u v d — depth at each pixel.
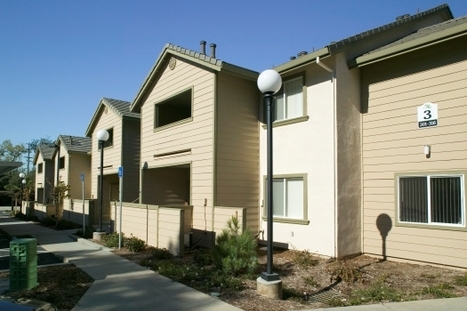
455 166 8.72
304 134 11.12
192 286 7.22
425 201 9.25
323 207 10.38
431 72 9.29
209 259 9.10
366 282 7.68
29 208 26.36
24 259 6.91
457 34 8.52
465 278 7.57
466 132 8.59
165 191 16.03
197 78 12.64
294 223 11.21
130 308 5.86
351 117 10.52
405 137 9.72
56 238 14.74
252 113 12.79
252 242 8.08
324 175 10.41
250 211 12.35
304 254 10.10
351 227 10.29
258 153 12.82
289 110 11.83
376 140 10.37
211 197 11.50
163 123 15.29
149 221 11.88
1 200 50.75
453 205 8.74
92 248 12.00
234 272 7.84
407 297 6.55
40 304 3.90
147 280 7.67
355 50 10.88
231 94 12.21
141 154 15.69
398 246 9.68
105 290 6.90
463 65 8.73
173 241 10.52
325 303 6.34
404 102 9.80
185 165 13.34
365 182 10.55
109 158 21.02
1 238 15.47
